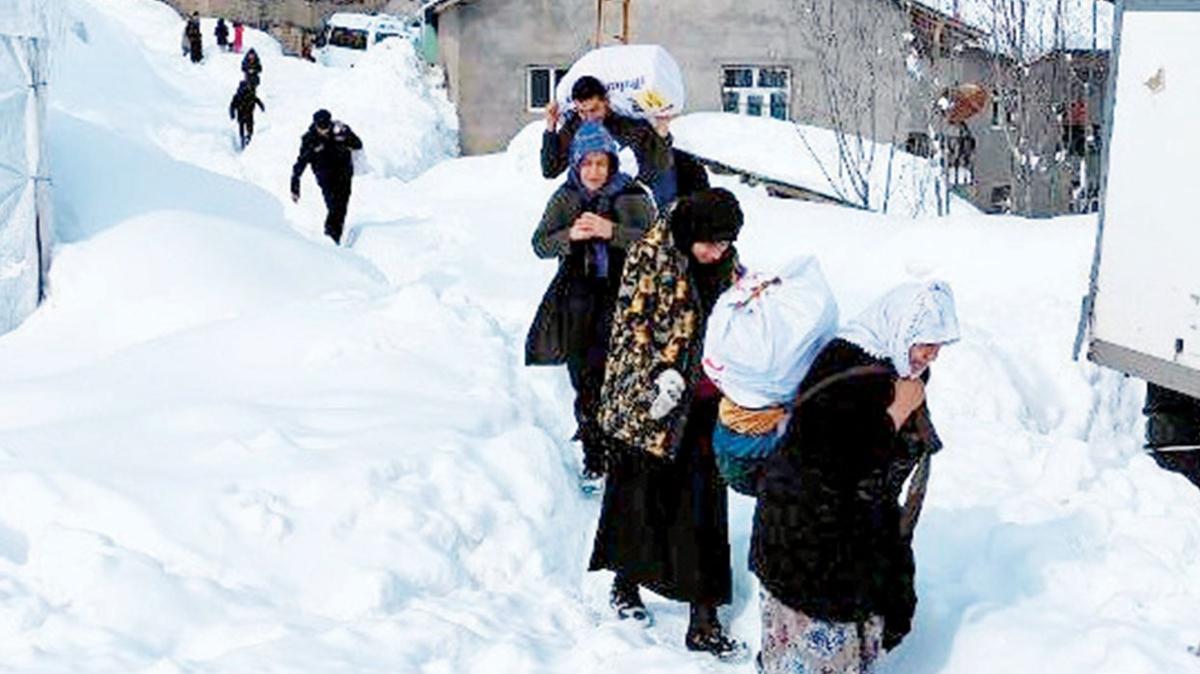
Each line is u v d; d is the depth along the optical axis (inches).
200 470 226.7
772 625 171.5
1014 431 270.2
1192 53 262.2
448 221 598.2
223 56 1508.4
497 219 593.6
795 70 1177.4
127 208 397.4
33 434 243.1
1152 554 204.2
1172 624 185.6
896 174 878.4
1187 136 264.8
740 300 168.6
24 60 351.3
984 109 948.0
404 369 277.3
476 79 1213.7
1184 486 240.7
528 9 1205.1
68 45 1098.7
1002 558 206.2
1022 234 420.5
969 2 938.7
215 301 357.7
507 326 325.1
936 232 431.2
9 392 280.1
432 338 294.7
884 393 163.0
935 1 978.1
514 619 203.3
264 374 281.1
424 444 238.4
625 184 241.1
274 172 878.4
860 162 844.6
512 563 220.2
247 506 215.0
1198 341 265.3
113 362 295.7
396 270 486.0
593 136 238.4
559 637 199.9
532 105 1220.5
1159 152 271.9
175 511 213.2
